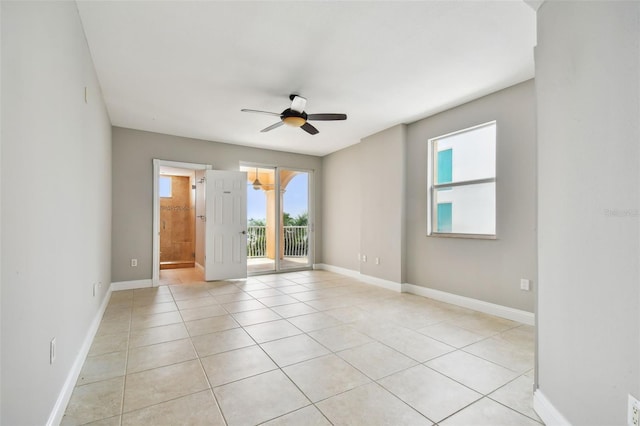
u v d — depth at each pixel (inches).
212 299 161.5
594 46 49.4
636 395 41.1
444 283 158.7
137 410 66.6
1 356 38.7
